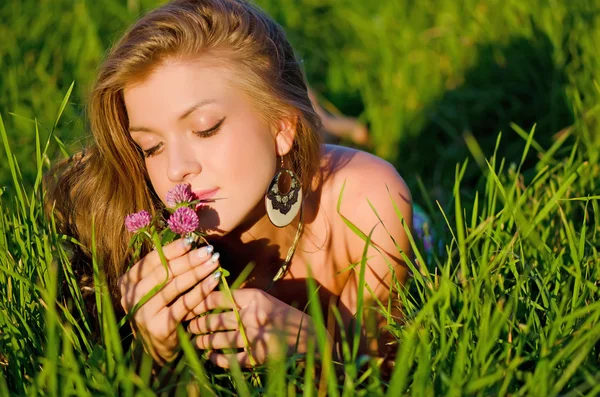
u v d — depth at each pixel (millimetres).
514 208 3846
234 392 3344
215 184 3414
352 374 2891
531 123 6734
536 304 3383
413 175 6754
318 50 8555
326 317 4188
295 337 3449
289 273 4074
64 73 7000
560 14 6828
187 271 3389
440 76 7387
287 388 3209
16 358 3301
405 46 7832
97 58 7223
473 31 7574
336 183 4027
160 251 3240
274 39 3773
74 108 6434
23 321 3377
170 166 3395
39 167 3768
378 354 3576
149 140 3475
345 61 8320
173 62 3398
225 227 3463
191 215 3318
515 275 3496
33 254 3611
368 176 4035
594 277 3617
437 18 8055
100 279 3428
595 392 2773
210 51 3453
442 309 3033
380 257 3941
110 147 3732
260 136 3525
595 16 6555
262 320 3424
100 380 2955
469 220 5098
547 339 3027
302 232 4004
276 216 3631
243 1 3762
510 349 3080
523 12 7250
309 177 3881
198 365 2891
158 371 3580
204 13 3529
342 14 9070
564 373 2863
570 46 6379
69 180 4008
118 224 3889
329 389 2822
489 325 3037
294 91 3803
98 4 8273
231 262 4031
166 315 3428
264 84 3551
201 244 3789
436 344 3189
